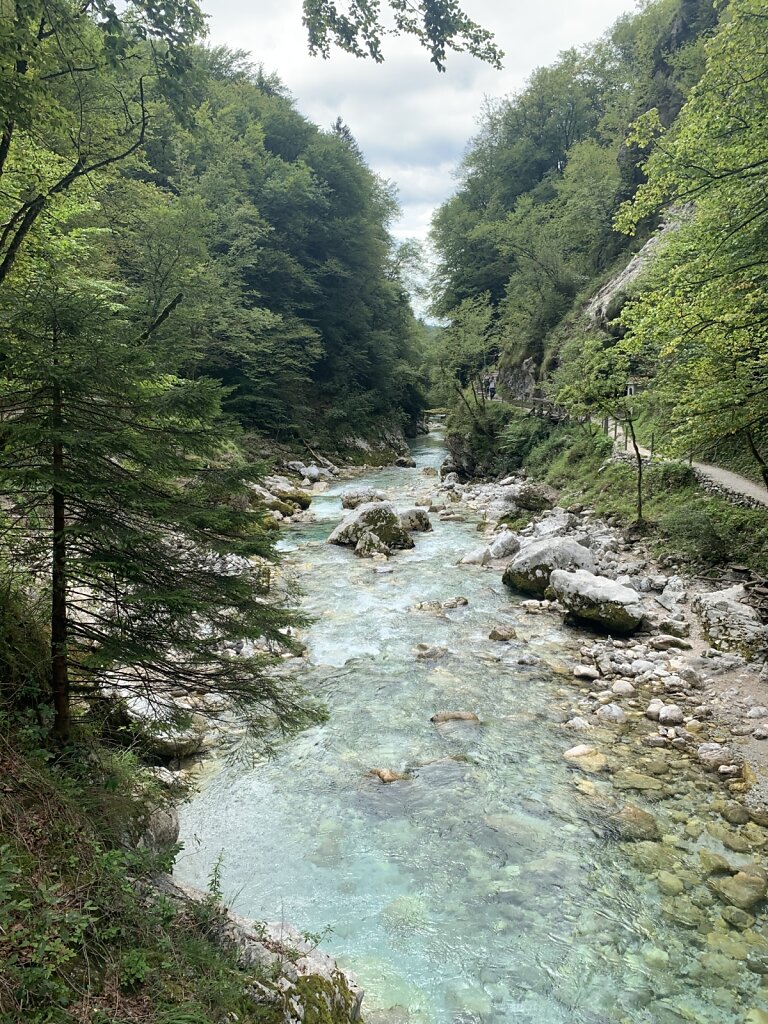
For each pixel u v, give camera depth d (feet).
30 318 14.02
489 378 161.58
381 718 30.12
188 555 16.11
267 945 13.38
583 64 198.18
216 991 10.63
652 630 40.68
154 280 70.18
